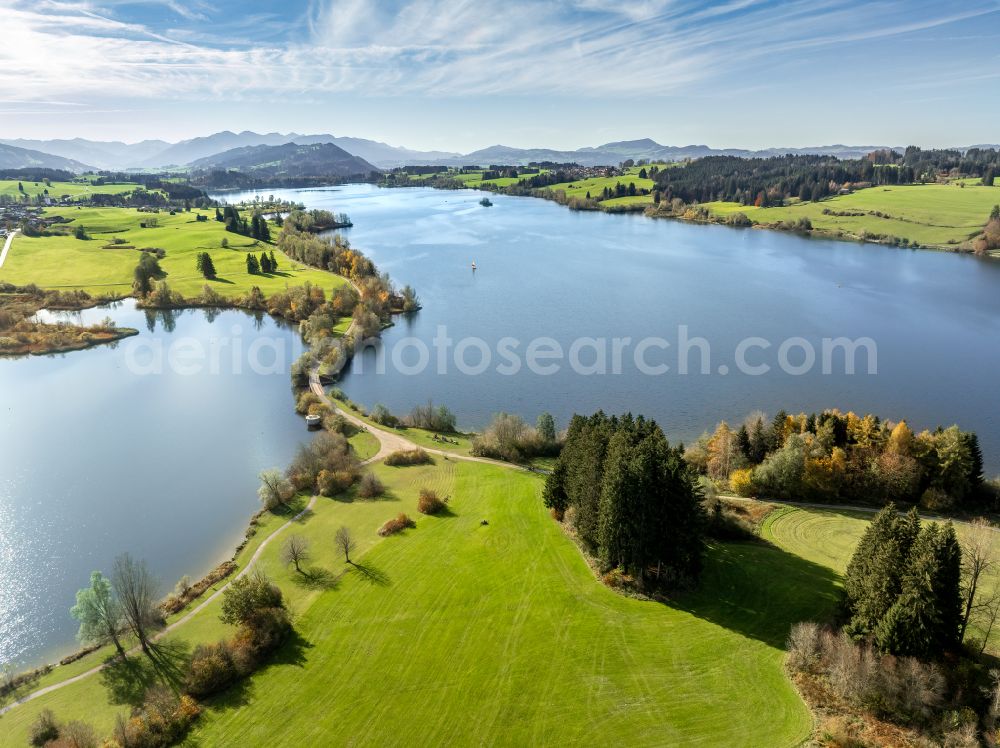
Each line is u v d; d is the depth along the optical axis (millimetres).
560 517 76938
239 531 84312
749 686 48406
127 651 58562
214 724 47875
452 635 56438
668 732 44594
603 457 69688
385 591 64250
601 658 52375
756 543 71562
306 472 93312
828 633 51281
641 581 62250
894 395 132250
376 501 86750
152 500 94188
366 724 47156
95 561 79312
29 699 52906
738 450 91375
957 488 80750
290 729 47094
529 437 106250
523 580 64312
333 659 54375
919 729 43062
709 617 57125
